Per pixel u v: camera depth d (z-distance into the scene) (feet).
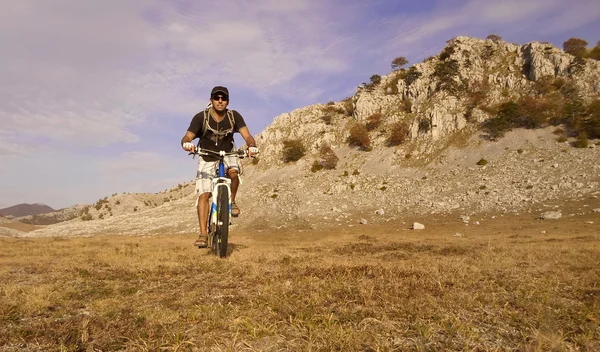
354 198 185.06
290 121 303.27
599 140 175.94
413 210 155.12
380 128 248.11
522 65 245.24
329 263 17.63
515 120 206.28
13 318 9.01
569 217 114.32
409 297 10.23
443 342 7.00
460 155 198.80
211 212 19.70
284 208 185.37
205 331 7.76
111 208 407.64
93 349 6.94
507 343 6.98
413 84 257.75
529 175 160.97
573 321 8.21
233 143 19.62
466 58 261.03
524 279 13.30
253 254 22.85
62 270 18.02
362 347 6.79
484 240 58.08
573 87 213.46
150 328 7.98
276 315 8.70
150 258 23.22
